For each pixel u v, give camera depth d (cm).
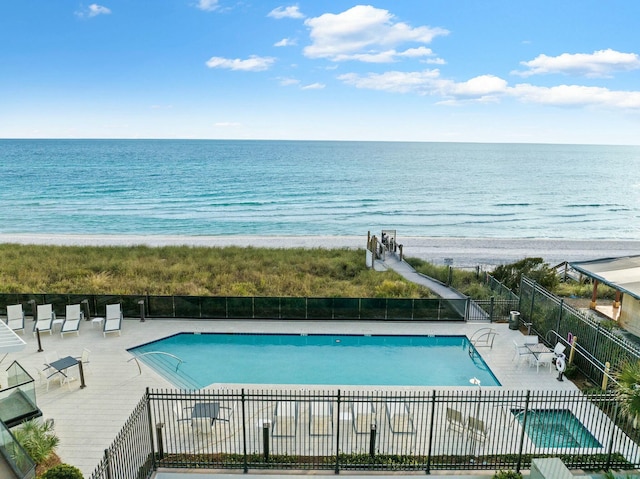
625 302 1853
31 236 4647
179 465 976
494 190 8600
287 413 1116
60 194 7481
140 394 1301
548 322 1694
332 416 1062
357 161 14600
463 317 1923
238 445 1048
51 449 996
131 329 1811
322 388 1368
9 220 5591
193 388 1375
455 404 1238
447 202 7212
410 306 1914
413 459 991
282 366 1561
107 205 6619
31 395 1073
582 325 1478
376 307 1917
